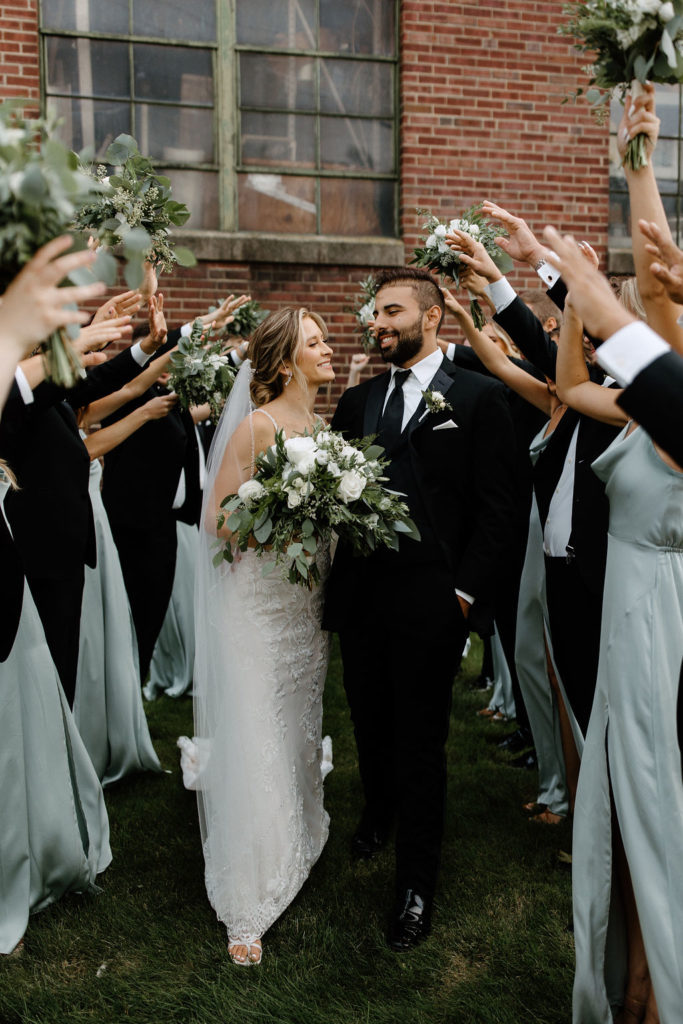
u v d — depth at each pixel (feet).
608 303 5.23
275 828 9.02
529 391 10.83
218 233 20.36
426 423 9.63
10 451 9.41
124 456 14.44
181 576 16.42
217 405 12.73
